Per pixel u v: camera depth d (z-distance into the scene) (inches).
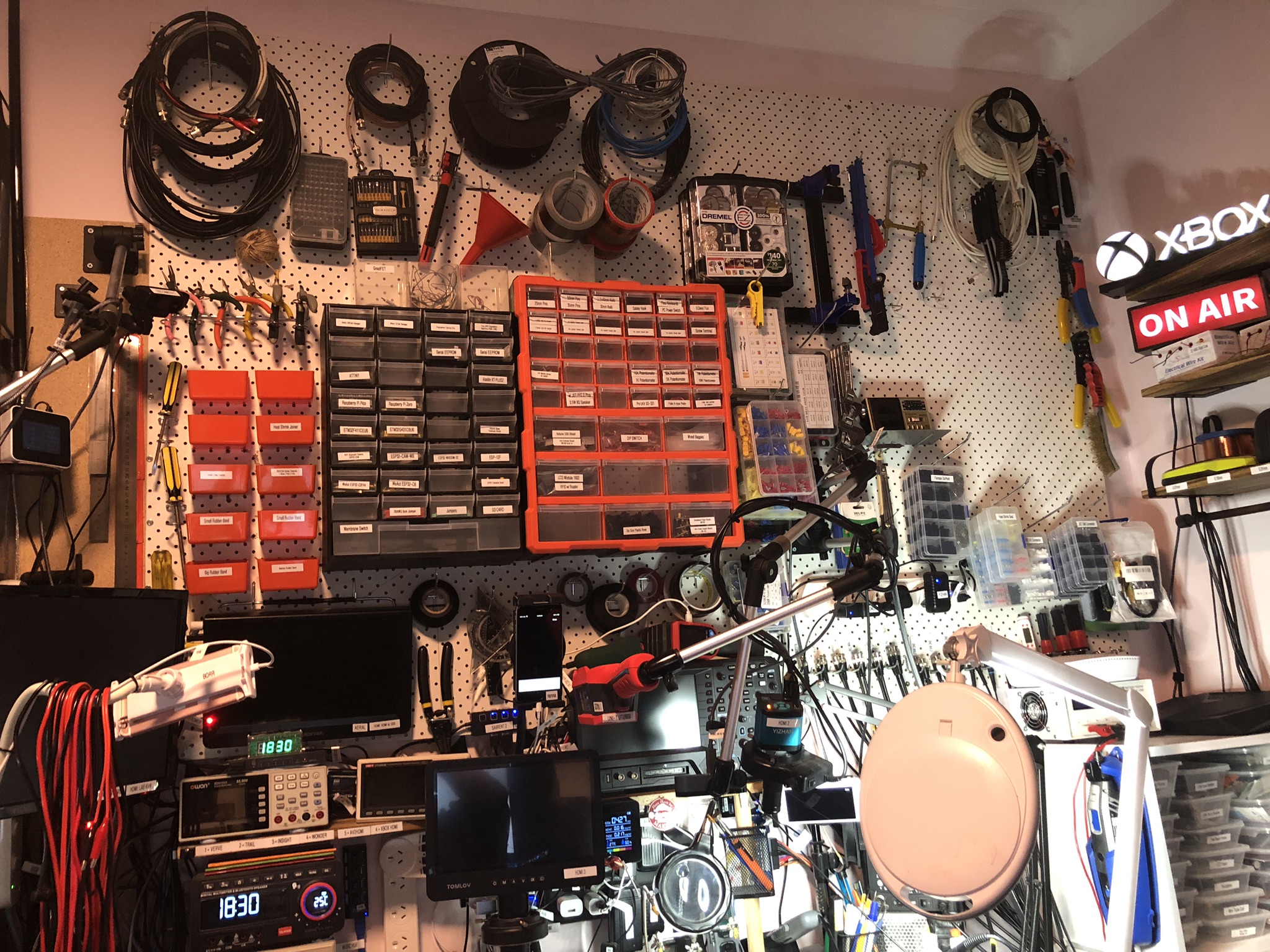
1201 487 107.1
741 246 110.1
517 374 95.0
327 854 79.8
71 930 58.3
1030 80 136.1
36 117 93.3
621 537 93.4
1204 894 97.7
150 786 77.5
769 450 103.3
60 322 89.7
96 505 87.7
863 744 104.6
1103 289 116.4
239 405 92.7
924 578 108.8
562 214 104.0
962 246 123.3
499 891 80.6
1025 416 123.6
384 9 107.5
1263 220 99.7
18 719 58.1
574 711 91.4
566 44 114.9
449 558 91.0
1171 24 123.3
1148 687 103.3
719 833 94.9
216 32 95.0
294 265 98.2
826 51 126.2
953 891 53.9
